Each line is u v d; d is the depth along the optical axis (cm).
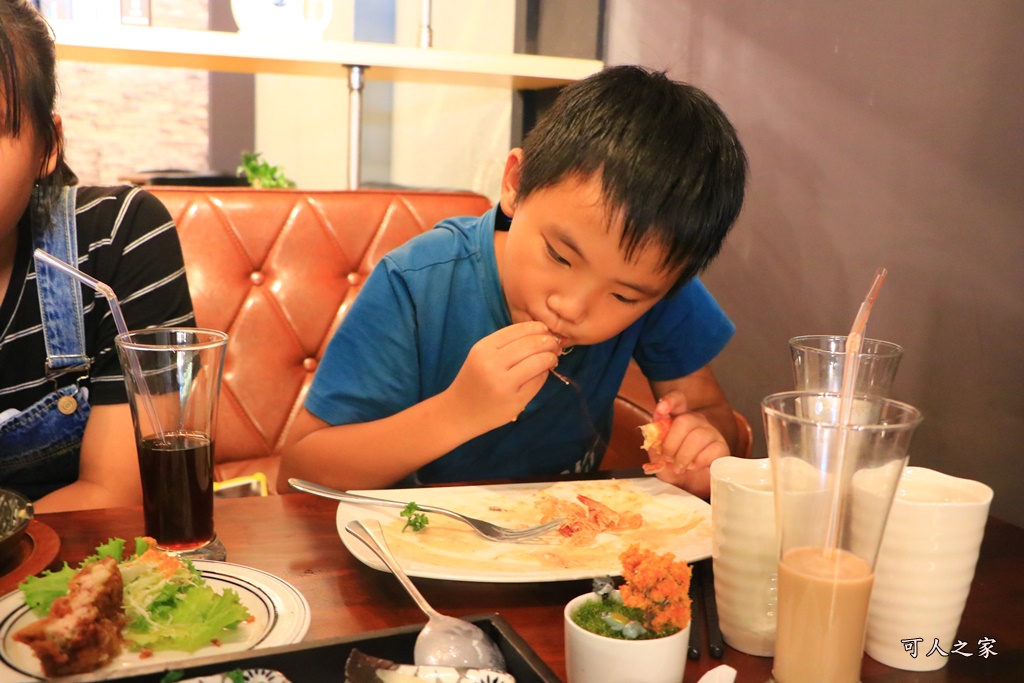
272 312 190
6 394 120
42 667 59
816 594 56
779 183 186
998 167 136
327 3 235
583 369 128
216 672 55
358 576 79
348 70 240
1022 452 134
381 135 382
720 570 69
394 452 108
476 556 82
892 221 157
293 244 192
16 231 119
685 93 103
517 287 104
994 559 88
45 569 75
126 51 214
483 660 58
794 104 180
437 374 126
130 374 79
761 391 195
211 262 186
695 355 141
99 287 92
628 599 59
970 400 144
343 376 119
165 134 449
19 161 99
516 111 283
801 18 176
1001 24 134
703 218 95
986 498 67
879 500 56
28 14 106
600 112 95
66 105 428
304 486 95
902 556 66
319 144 425
